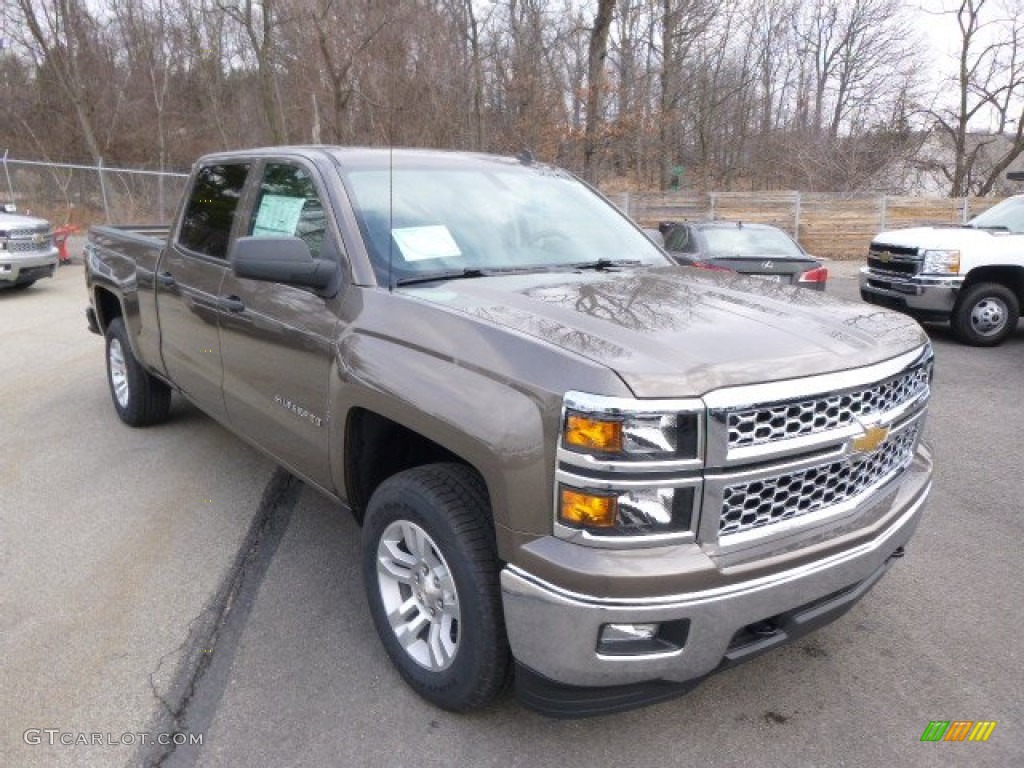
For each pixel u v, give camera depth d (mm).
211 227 4160
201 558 3781
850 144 32188
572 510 2098
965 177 30891
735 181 35562
